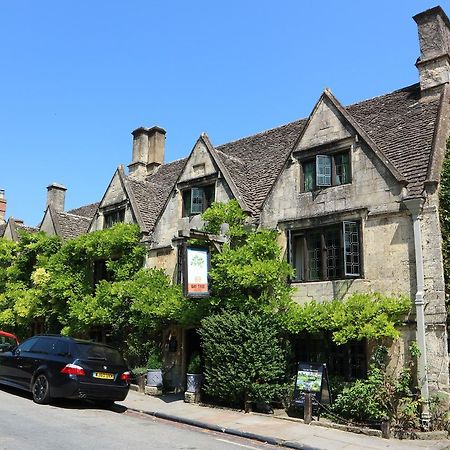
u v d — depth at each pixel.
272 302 12.99
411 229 11.71
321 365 11.84
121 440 8.43
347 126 13.43
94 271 19.83
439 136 12.73
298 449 9.01
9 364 12.79
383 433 9.94
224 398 12.73
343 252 12.45
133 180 20.47
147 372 15.23
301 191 14.05
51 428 8.91
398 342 11.38
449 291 11.14
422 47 15.52
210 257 13.91
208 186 16.70
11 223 26.47
